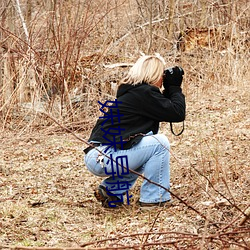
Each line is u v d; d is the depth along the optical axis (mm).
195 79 11758
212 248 4574
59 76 10414
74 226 5504
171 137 8594
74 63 10914
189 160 7117
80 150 8508
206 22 14242
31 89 10406
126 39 12953
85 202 6234
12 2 11781
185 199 5938
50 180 7094
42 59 10539
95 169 5828
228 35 12758
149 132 5848
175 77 5910
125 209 5902
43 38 11062
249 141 7898
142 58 5840
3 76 10883
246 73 11812
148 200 5785
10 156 8297
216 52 12102
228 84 11602
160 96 5750
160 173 5777
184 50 13133
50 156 8266
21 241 5152
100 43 12570
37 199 6320
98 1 13062
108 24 13203
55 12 11375
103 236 5137
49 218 5715
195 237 4199
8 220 5617
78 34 10984
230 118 9242
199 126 8898
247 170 6621
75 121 9992
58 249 3645
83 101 10406
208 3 14977
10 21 11719
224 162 6938
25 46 11062
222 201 5527
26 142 9047
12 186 6867
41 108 10172
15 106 10281
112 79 10914
